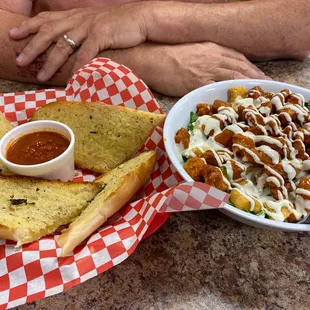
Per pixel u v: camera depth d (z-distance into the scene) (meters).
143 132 0.35
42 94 0.40
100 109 0.36
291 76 0.49
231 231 0.30
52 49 0.45
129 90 0.38
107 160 0.36
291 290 0.27
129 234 0.28
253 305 0.26
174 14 0.46
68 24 0.45
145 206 0.29
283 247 0.30
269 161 0.31
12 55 0.45
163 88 0.44
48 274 0.26
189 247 0.29
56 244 0.28
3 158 0.31
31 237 0.27
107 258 0.27
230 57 0.48
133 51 0.46
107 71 0.39
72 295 0.26
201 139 0.34
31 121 0.37
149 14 0.46
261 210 0.29
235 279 0.27
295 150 0.32
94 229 0.28
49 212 0.30
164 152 0.34
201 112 0.36
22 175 0.32
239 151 0.32
